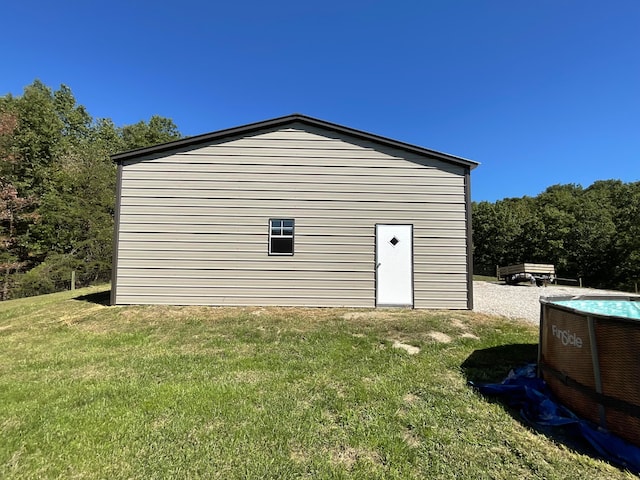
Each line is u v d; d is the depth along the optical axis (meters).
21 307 9.68
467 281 8.56
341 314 7.72
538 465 2.47
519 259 34.72
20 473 2.36
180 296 8.47
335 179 8.74
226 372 4.35
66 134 32.25
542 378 3.66
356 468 2.42
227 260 8.55
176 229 8.57
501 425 3.03
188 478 2.29
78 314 7.89
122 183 8.60
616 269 27.91
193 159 8.70
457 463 2.49
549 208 34.38
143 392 3.68
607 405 2.72
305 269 8.57
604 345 2.80
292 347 5.48
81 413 3.21
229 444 2.69
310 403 3.44
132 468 2.40
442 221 8.68
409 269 8.58
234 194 8.67
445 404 3.42
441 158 8.75
